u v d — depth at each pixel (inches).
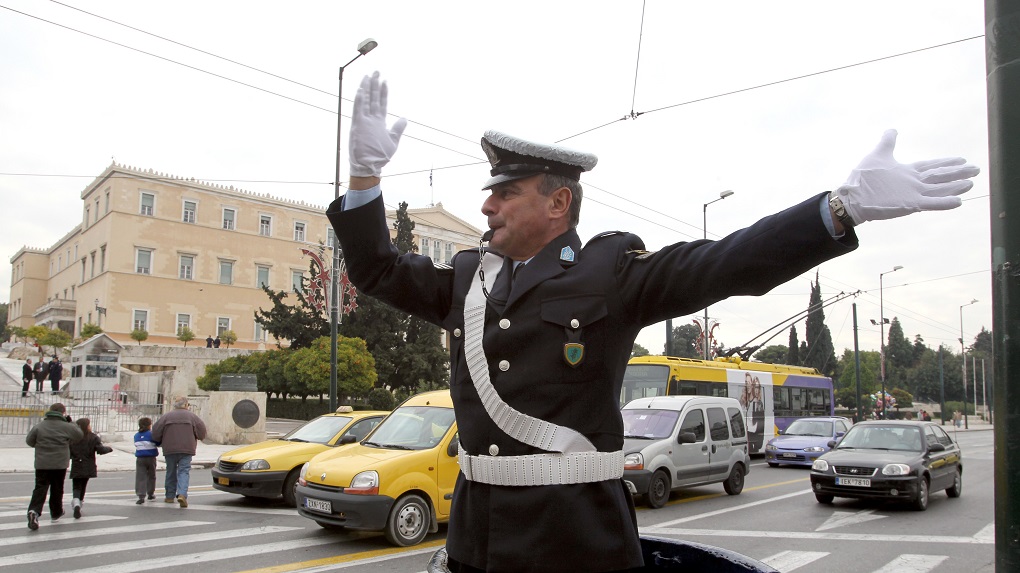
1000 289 76.8
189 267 2139.5
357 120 68.5
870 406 2096.5
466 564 67.9
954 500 512.1
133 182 2062.0
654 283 65.7
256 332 2242.9
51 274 2810.0
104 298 2007.9
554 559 63.5
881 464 457.1
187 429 442.3
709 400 542.6
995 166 78.2
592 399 67.0
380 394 1277.1
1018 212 75.8
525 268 71.3
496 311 70.5
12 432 861.2
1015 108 76.7
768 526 396.8
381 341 1429.6
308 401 1393.9
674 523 405.1
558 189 73.3
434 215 2390.5
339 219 69.9
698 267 62.1
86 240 2223.2
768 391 962.1
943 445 519.8
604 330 67.6
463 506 69.8
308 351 1249.4
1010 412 74.9
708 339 1170.0
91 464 394.0
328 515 331.6
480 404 69.2
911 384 3348.9
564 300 68.1
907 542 353.1
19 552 306.7
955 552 331.0
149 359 1818.4
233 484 430.3
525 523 64.7
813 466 481.4
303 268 2349.9
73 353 1354.6
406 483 331.3
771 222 59.0
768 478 653.3
